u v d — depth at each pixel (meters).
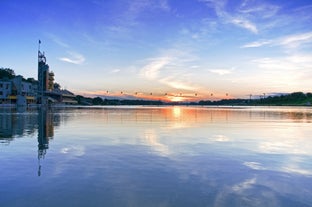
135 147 13.66
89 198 6.47
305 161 10.63
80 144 14.52
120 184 7.54
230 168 9.45
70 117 39.75
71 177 8.18
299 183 7.82
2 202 6.21
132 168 9.33
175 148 13.44
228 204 6.21
